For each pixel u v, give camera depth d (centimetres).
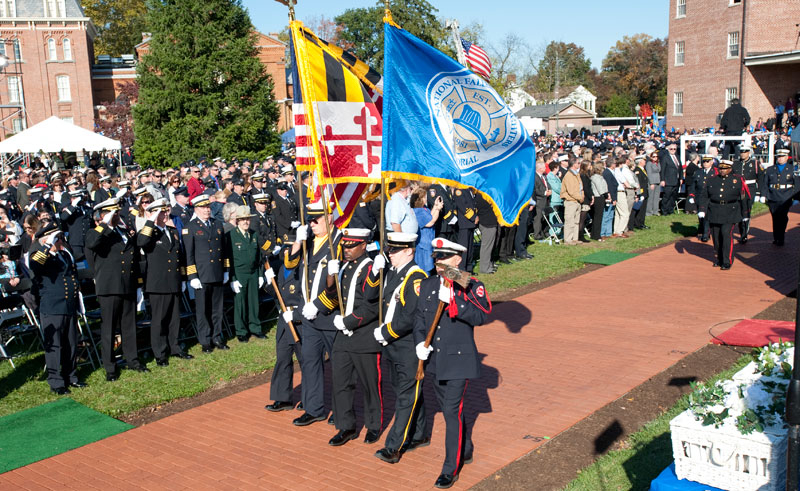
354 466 627
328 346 707
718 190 1404
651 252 1633
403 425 630
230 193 1312
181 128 4172
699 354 904
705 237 1720
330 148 698
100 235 845
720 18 4166
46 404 800
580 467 609
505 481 589
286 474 616
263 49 6103
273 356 971
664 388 789
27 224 938
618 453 627
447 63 725
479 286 590
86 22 5822
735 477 478
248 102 4350
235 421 745
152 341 932
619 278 1379
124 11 7931
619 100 8869
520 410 738
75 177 1664
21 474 632
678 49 4534
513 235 1538
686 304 1162
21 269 984
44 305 824
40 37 5706
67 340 845
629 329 1029
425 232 1148
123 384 865
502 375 848
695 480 496
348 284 658
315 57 692
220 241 984
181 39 4216
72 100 5847
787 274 1351
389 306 622
